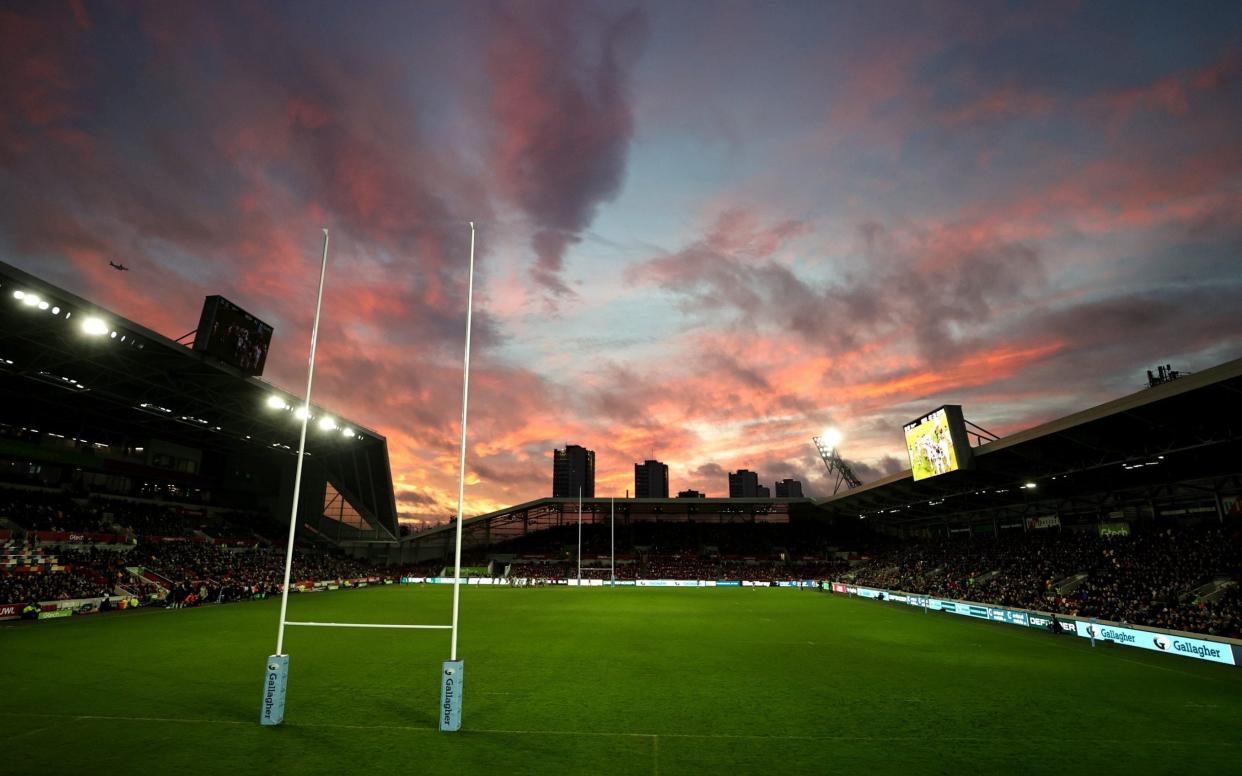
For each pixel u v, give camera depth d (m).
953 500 71.88
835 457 114.50
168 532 64.31
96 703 17.33
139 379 49.88
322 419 66.12
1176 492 46.34
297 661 24.47
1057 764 13.34
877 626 39.09
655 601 58.91
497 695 19.27
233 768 12.34
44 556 47.25
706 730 15.59
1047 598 41.62
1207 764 13.43
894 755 13.77
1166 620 30.83
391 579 86.88
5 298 35.78
